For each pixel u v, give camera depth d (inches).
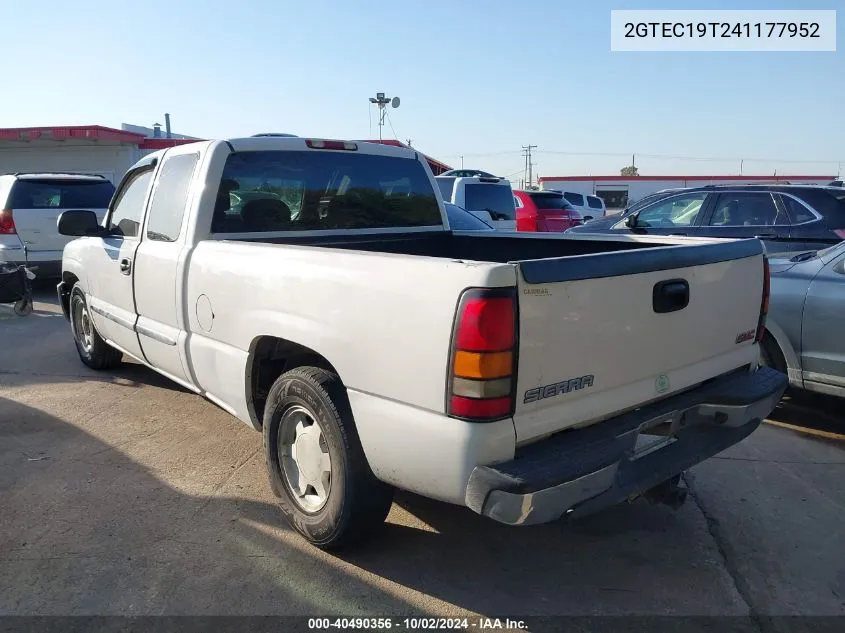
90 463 168.4
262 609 113.3
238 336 139.7
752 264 135.6
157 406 209.8
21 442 181.3
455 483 99.0
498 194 510.6
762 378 137.6
